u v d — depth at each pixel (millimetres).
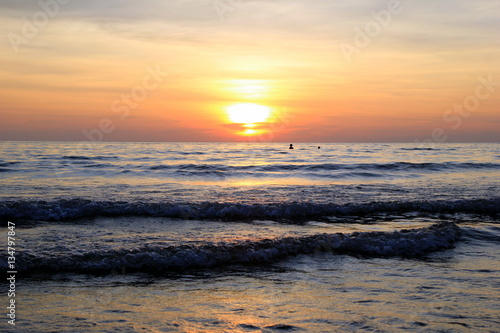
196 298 5754
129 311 5203
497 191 18031
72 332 4504
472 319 4996
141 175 26422
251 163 39719
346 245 8688
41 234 9555
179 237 9352
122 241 8758
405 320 4949
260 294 5945
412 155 56406
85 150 65562
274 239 8641
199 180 24203
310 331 4621
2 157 42906
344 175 27500
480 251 8656
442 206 13805
